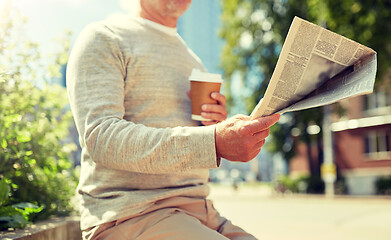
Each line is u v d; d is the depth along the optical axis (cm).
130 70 157
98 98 138
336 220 1058
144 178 150
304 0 1700
